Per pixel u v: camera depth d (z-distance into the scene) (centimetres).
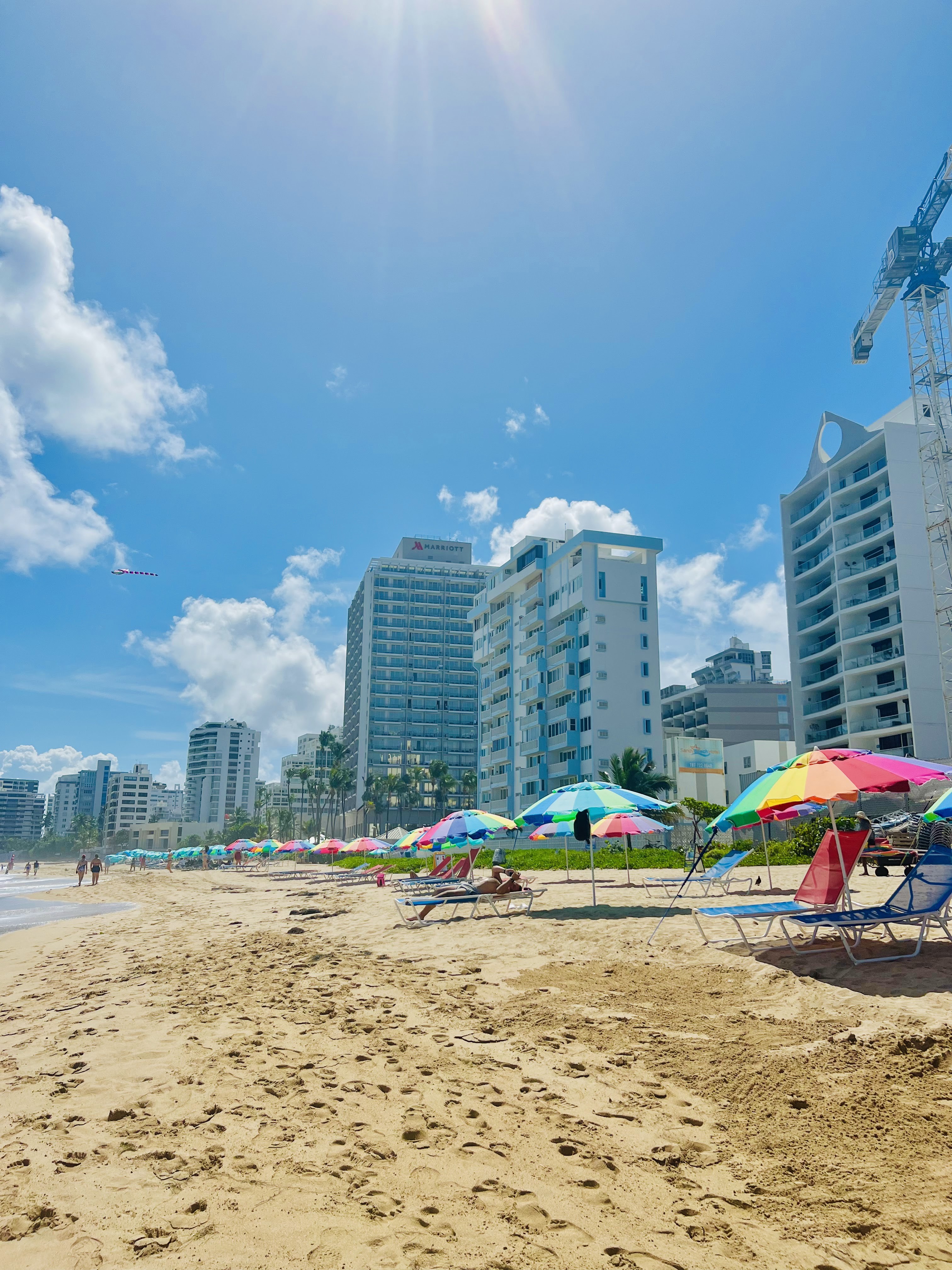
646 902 1374
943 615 5634
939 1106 397
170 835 17950
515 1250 293
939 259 6450
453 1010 680
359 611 15012
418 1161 375
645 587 6569
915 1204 314
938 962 638
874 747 5919
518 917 1254
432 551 15362
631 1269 280
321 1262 284
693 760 6488
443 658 14025
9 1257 292
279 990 814
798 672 6694
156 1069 543
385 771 13250
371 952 1044
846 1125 388
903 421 6456
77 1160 385
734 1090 446
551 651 6975
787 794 744
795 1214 315
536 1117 428
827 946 753
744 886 1681
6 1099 496
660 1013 610
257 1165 372
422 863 3312
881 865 1596
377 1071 516
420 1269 279
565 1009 648
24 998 927
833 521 6366
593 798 1288
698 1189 341
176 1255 291
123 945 1455
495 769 7744
